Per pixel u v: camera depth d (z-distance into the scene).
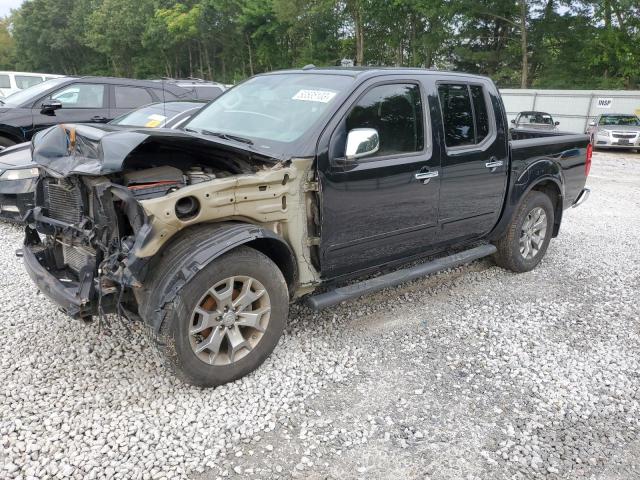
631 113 24.11
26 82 18.42
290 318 4.25
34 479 2.46
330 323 4.22
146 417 2.95
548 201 5.55
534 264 5.65
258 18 46.03
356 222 3.73
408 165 3.97
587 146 5.98
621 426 3.09
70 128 3.30
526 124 20.03
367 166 3.70
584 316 4.57
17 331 3.86
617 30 29.00
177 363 3.00
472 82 4.66
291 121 3.70
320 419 3.02
